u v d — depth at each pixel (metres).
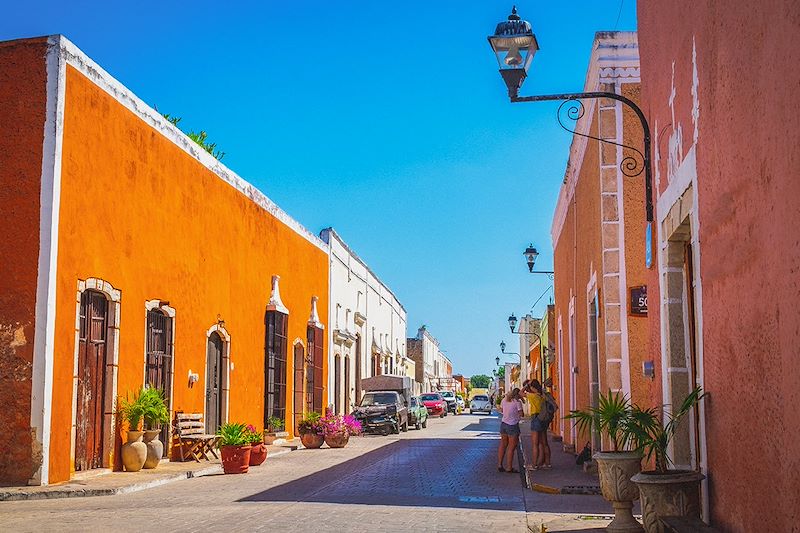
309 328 29.97
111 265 15.34
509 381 77.31
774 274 5.26
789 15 4.82
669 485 7.30
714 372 6.89
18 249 13.37
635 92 13.80
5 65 13.80
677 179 8.23
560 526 8.94
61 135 13.69
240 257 22.69
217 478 15.30
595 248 15.23
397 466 17.34
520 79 10.65
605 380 13.78
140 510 10.70
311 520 9.59
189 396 18.86
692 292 8.66
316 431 23.97
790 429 5.02
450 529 8.98
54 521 9.70
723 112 6.38
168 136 18.05
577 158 18.89
